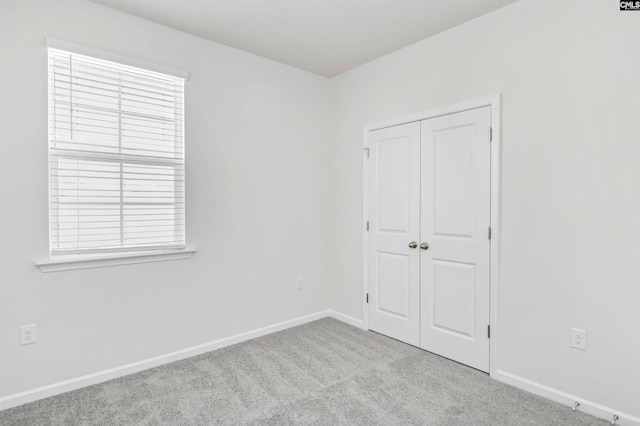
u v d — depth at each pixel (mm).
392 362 2693
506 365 2400
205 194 2885
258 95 3213
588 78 2035
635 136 1883
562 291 2148
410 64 2998
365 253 3418
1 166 2057
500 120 2408
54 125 2242
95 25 2346
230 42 2938
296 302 3539
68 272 2277
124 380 2418
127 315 2510
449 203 2730
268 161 3297
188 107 2777
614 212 1955
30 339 2145
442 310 2789
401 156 3086
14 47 2082
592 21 2018
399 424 1938
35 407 2088
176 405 2115
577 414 2031
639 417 1878
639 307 1879
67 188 2299
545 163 2213
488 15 2479
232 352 2883
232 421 1963
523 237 2316
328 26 2678
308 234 3635
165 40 2654
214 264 2947
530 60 2270
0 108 2049
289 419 1979
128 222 2533
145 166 2600
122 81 2488
